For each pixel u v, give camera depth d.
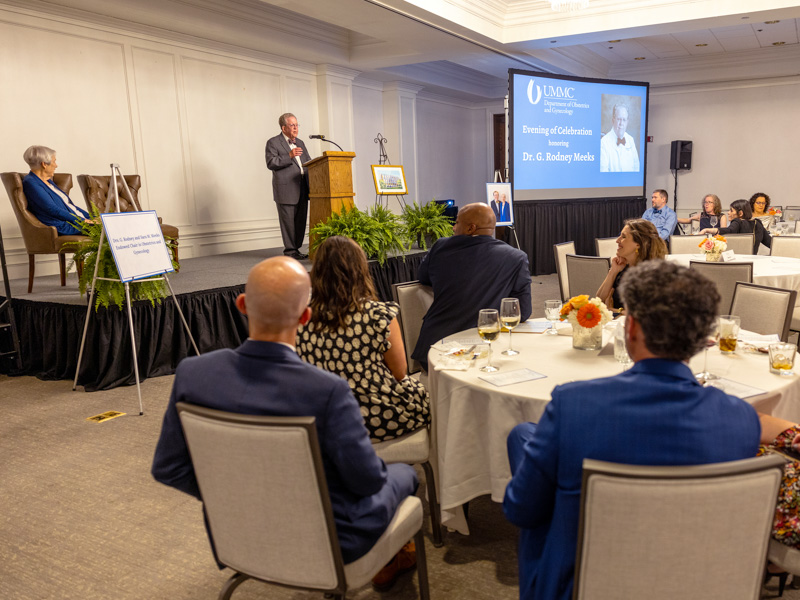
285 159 6.51
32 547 2.33
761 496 1.09
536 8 7.41
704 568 1.12
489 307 2.79
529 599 1.33
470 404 2.05
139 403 3.70
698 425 1.13
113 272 3.93
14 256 5.67
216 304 4.76
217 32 6.84
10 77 5.51
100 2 5.70
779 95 9.95
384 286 6.17
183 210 7.13
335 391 1.38
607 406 1.16
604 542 1.11
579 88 8.63
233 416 1.31
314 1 5.88
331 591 1.43
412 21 6.61
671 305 1.12
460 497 2.10
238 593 2.05
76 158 6.05
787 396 1.93
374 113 10.09
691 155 10.60
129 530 2.45
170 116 6.90
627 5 6.98
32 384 4.30
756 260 4.93
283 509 1.36
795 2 6.28
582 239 9.30
